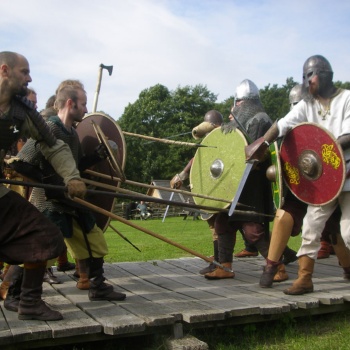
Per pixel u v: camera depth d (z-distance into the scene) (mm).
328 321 4207
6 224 3225
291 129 4457
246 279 5098
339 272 5445
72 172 3365
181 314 3586
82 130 4645
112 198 4359
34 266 3436
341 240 4867
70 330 3262
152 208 31453
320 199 4289
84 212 3969
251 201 4855
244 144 4824
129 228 18203
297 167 4430
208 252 9125
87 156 4105
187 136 48312
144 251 9445
